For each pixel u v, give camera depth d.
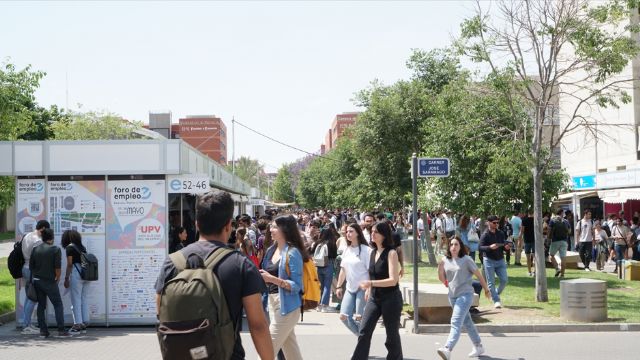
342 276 9.92
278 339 7.23
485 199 19.83
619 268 20.22
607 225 25.30
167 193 12.70
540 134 15.20
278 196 132.12
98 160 12.62
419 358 9.58
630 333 11.62
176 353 3.23
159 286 3.51
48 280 11.55
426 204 22.36
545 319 12.50
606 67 14.50
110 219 12.66
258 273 3.56
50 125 54.25
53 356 9.83
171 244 14.38
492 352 9.95
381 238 7.79
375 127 26.69
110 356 9.81
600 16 14.46
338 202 70.94
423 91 26.59
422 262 27.08
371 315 7.79
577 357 9.54
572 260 23.12
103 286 12.60
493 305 14.23
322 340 11.11
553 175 20.17
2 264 27.66
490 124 18.25
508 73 15.01
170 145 12.58
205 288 3.29
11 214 68.75
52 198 12.70
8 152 12.59
